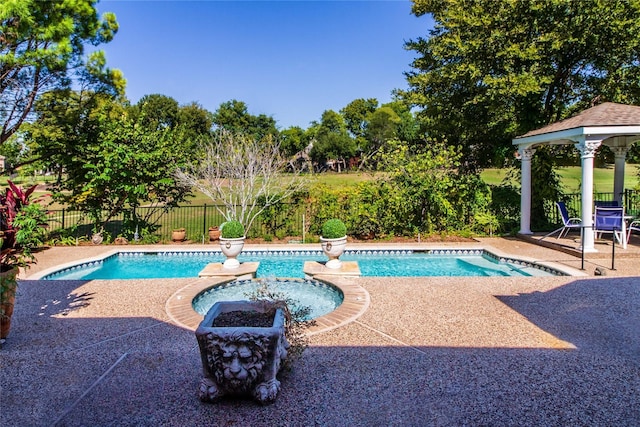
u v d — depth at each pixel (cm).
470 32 1390
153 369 412
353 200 1330
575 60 1425
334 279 786
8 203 514
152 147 1341
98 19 1220
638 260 913
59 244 1246
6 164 1708
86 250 1166
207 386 344
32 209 914
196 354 448
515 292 687
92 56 1241
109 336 504
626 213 1304
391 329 519
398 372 399
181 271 1027
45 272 895
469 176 1395
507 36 1362
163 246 1216
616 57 1393
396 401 346
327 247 852
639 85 1442
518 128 1474
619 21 1270
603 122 970
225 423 316
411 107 1788
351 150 5169
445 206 1319
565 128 1038
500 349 453
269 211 1359
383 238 1328
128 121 1378
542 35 1331
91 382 386
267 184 1373
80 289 735
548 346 461
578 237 1188
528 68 1390
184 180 1348
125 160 1248
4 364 426
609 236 1189
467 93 1523
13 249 492
